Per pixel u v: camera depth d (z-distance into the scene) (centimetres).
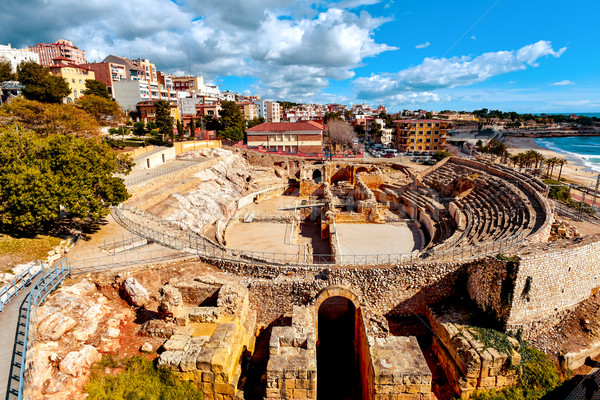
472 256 2947
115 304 2659
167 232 3884
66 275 2708
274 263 3133
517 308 2495
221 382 2002
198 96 17300
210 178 7062
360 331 2605
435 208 5253
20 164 2936
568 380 2341
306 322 2394
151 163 6919
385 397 1958
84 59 19775
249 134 11050
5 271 2552
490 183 5334
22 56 14075
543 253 2542
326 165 8656
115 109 9300
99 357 2086
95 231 3656
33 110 5916
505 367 2238
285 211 6512
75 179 3123
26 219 2780
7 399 1541
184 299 2666
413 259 3117
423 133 13150
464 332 2472
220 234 4950
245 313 2642
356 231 4984
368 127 17462
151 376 2020
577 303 2753
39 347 1952
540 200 4025
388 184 7512
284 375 1980
